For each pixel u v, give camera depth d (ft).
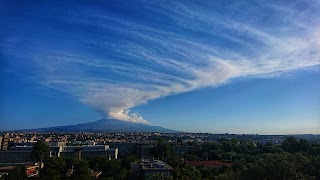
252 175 407.23
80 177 602.03
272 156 426.51
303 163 396.37
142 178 588.91
